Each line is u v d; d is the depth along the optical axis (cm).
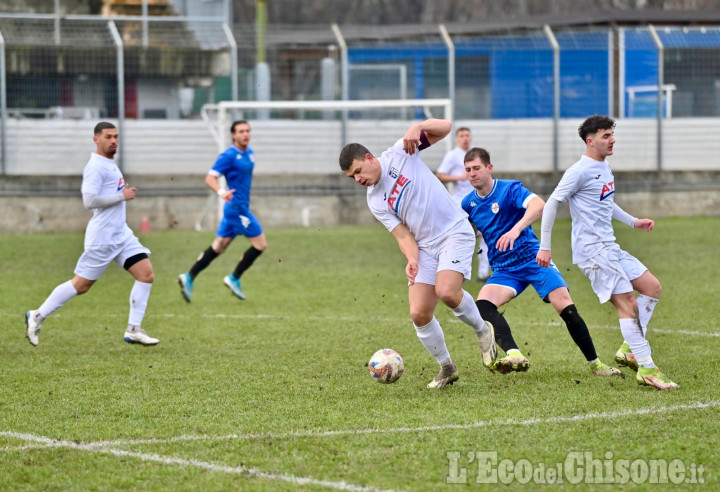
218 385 2631
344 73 8456
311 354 3117
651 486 1727
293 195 8481
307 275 5381
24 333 3588
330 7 16688
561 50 8669
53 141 7944
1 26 7775
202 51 8306
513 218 2680
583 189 2555
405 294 4628
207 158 8244
